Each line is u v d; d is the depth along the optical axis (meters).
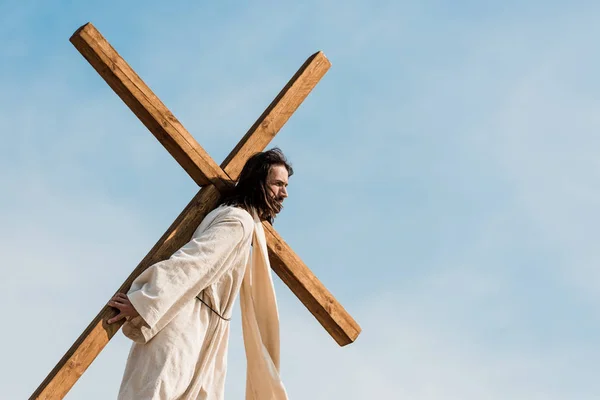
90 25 5.64
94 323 5.23
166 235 5.68
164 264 5.32
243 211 5.65
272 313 5.86
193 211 5.79
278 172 5.91
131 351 5.31
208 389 5.43
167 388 5.16
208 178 5.89
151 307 5.21
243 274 5.60
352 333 6.40
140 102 5.75
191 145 5.87
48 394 5.11
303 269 6.23
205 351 5.41
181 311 5.35
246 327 5.80
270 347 5.84
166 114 5.82
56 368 5.16
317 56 6.43
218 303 5.49
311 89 6.39
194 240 5.46
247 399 5.79
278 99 6.28
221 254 5.44
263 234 5.90
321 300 6.29
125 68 5.72
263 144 6.16
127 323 5.26
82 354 5.19
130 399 5.14
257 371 5.75
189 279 5.33
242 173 5.94
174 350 5.24
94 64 5.70
